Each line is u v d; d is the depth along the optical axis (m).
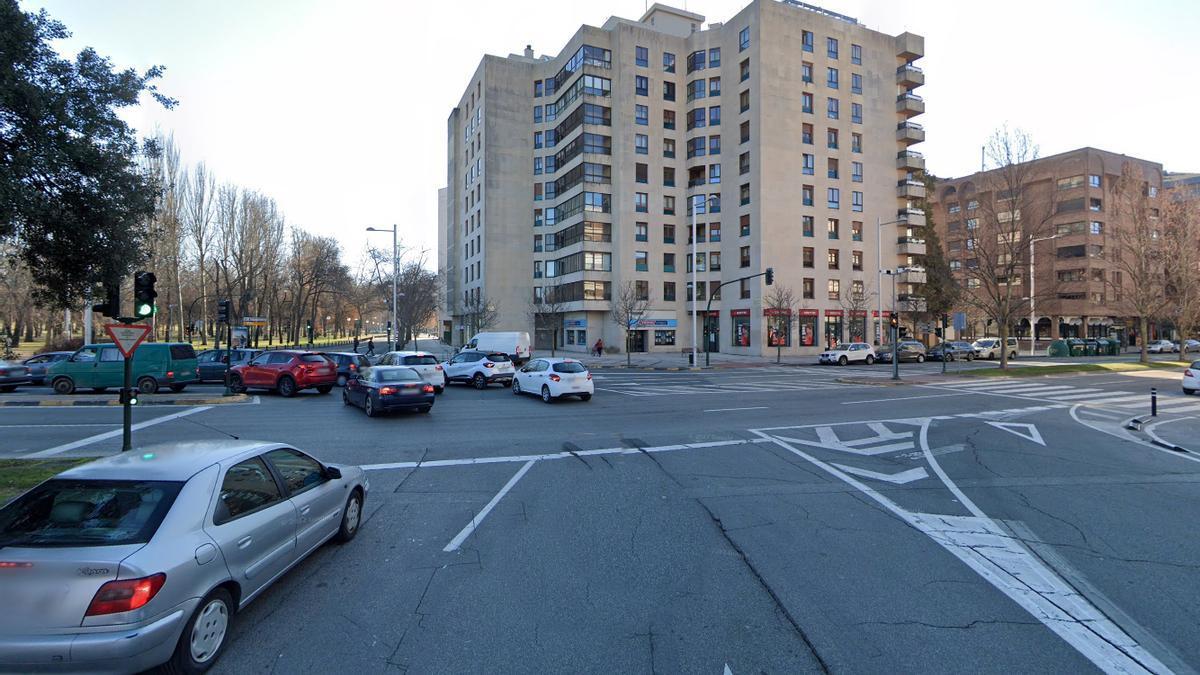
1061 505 7.45
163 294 51.62
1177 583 5.02
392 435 12.53
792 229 49.19
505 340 36.59
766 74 48.53
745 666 3.68
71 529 3.59
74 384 20.28
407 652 3.85
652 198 54.03
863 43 53.56
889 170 54.62
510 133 60.41
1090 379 28.25
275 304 70.25
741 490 8.11
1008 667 3.67
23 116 7.49
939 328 51.50
